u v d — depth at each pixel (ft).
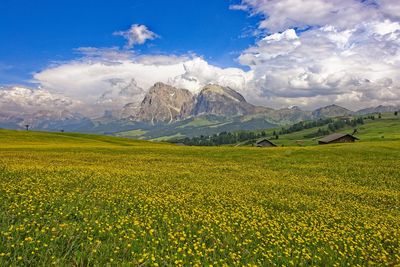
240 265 38.24
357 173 145.79
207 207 65.16
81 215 51.52
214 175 125.08
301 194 94.58
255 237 48.26
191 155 212.84
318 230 53.88
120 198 66.39
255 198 82.53
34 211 51.88
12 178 83.92
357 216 69.56
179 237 44.68
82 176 94.84
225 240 45.93
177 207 62.59
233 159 195.83
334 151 220.84
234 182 109.50
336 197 93.56
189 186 93.40
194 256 38.70
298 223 57.21
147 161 171.32
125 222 48.93
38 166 113.39
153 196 70.44
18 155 162.20
